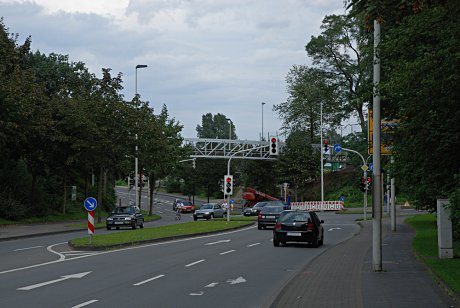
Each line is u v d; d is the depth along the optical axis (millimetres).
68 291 12438
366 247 23938
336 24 69500
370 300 11156
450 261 16797
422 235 28547
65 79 65875
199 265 17609
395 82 14789
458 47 12727
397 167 19984
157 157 60781
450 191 15648
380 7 10625
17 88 38188
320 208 69562
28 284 13438
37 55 67438
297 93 84875
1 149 43156
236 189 113438
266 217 38812
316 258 19578
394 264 17500
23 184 51188
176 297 11820
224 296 12016
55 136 45469
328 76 73000
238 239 29453
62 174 52688
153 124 60188
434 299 11164
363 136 74438
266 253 21922
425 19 13664
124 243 24531
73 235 33875
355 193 77688
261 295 12188
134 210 40375
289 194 83500
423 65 13500
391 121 18906
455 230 17812
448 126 14641
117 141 44344
